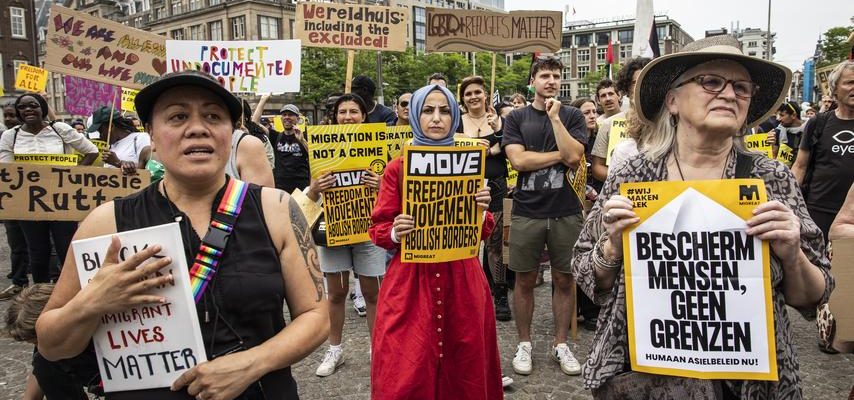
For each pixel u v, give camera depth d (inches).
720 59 62.7
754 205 60.8
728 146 66.4
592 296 73.1
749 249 61.0
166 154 58.3
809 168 171.5
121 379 57.2
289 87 229.1
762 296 60.7
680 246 63.1
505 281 197.6
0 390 142.7
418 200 101.2
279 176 284.4
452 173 102.3
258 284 58.7
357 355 163.5
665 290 63.9
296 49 229.0
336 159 144.4
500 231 197.3
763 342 60.9
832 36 968.9
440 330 102.0
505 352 163.8
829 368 147.4
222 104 59.9
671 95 67.9
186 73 57.1
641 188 64.9
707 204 62.1
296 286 63.4
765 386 62.3
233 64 229.8
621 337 67.4
